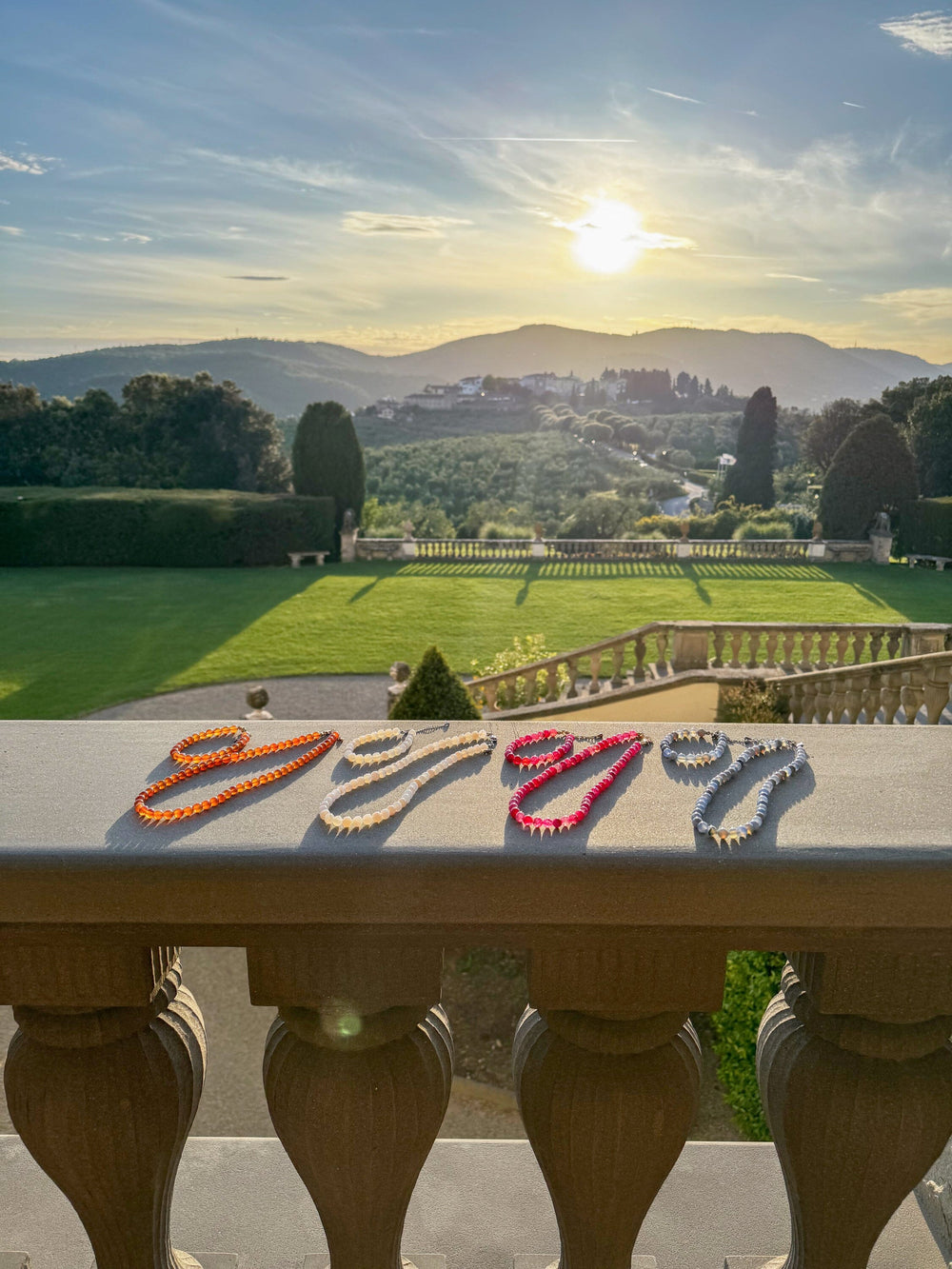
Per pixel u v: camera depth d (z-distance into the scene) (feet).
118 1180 4.29
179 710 53.83
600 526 170.81
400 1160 4.24
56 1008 4.04
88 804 3.94
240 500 111.04
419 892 3.47
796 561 110.63
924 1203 5.96
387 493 281.13
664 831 3.69
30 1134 4.18
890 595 88.58
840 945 3.74
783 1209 5.87
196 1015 4.48
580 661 62.85
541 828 3.67
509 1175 6.21
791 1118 4.24
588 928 3.68
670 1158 4.25
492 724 4.96
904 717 32.94
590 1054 4.08
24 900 3.51
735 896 3.48
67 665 63.52
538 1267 5.43
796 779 4.22
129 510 107.86
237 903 3.50
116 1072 4.09
